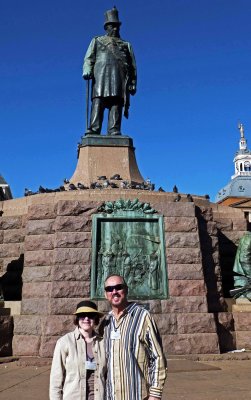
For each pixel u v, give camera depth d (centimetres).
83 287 1495
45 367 1241
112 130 2220
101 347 477
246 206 5769
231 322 1538
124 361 457
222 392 870
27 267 1580
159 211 1634
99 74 2248
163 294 1511
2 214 1856
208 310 1562
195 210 1709
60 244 1548
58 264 1520
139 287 1519
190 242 1602
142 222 1612
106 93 2219
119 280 488
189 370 1139
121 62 2273
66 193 1745
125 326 471
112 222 1598
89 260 1537
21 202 1856
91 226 1590
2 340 1398
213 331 1456
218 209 1953
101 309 1452
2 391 893
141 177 2141
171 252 1578
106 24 2344
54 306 1450
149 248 1580
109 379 460
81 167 2116
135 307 486
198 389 900
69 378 468
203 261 1656
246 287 1633
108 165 2103
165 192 1811
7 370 1189
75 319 500
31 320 1440
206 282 1630
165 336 1434
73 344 480
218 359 1352
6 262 1759
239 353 1416
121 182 1895
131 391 448
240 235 1920
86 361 471
